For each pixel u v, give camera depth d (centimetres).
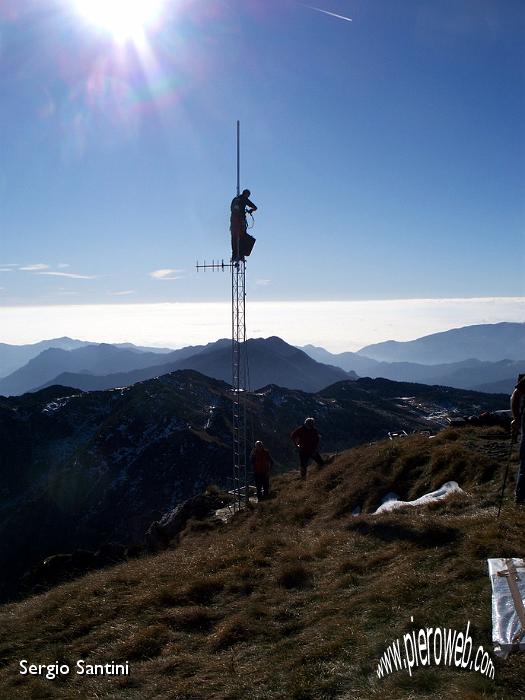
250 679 867
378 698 731
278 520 2023
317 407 13712
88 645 1115
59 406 12212
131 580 1433
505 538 1072
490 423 2236
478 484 1650
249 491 2708
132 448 10394
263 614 1084
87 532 8338
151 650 1045
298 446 2553
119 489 9194
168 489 9106
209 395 13338
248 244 2620
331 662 855
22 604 1512
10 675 1065
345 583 1126
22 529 8450
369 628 920
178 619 1134
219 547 1622
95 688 944
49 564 2144
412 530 1278
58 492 9175
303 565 1280
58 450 10944
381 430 12638
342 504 1947
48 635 1207
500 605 837
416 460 1977
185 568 1440
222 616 1132
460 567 1001
